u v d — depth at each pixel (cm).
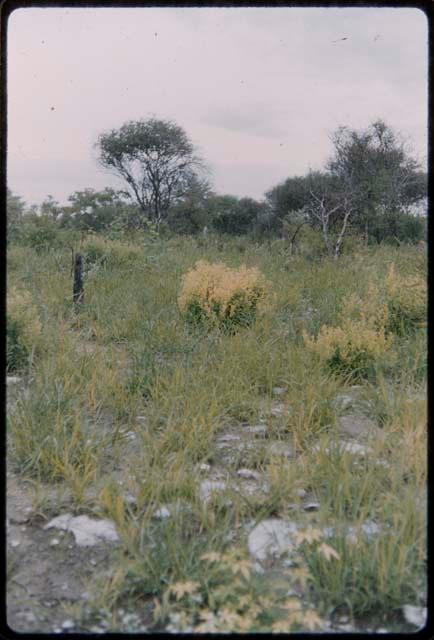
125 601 326
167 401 539
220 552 345
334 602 320
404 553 326
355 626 306
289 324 816
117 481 436
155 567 338
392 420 518
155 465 433
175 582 332
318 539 329
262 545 360
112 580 337
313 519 378
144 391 593
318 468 429
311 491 425
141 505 395
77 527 384
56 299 951
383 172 1616
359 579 325
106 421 546
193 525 383
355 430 522
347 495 387
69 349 700
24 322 695
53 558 360
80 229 1786
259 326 796
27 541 375
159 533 360
